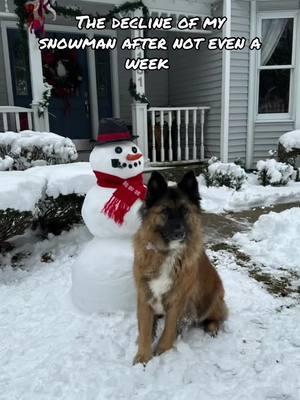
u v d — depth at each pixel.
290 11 8.11
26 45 6.88
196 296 2.63
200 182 7.54
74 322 2.84
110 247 2.93
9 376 2.28
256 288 3.37
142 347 2.44
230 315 2.91
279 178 7.12
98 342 2.60
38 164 5.56
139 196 2.88
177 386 2.18
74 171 4.31
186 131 8.49
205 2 8.15
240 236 4.68
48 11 6.68
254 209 6.09
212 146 8.87
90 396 2.10
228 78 7.98
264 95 8.61
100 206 2.84
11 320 2.90
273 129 8.62
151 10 7.68
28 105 8.79
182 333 2.72
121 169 2.83
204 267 2.65
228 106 8.12
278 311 2.98
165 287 2.43
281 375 2.21
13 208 3.43
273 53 8.47
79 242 4.53
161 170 7.83
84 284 2.92
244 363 2.36
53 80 8.87
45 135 5.82
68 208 4.36
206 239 4.69
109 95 9.69
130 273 2.86
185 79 9.61
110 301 2.90
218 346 2.54
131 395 2.11
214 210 5.96
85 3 7.81
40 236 4.74
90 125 9.58
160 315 2.73
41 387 2.17
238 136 8.54
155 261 2.40
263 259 4.06
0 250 4.34
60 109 9.15
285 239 4.46
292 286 3.43
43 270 3.85
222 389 2.13
